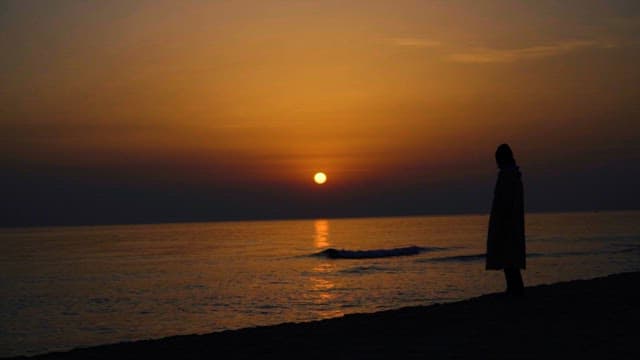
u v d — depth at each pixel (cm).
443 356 784
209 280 5281
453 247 9594
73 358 895
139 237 18338
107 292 4544
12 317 3366
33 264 7581
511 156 1127
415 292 3922
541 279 4438
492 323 968
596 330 893
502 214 1127
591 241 9975
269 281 5097
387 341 894
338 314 3098
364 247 10588
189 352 898
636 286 1298
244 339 968
